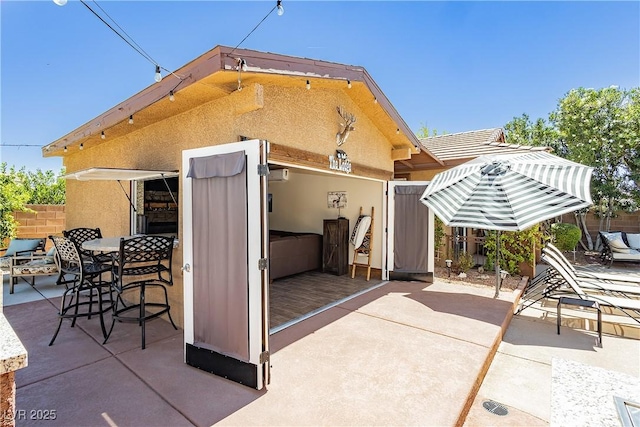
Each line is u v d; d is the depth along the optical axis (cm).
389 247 741
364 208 802
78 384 307
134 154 552
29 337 416
